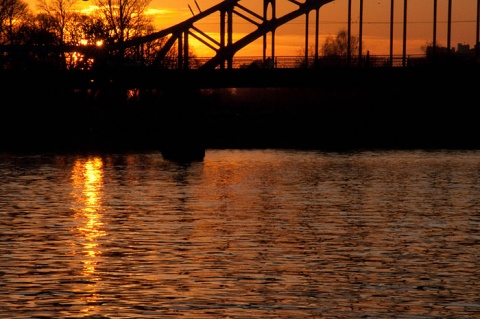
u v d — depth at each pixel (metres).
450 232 113.00
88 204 143.62
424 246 101.25
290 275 84.00
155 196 157.50
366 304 73.69
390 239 106.44
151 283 80.25
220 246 100.06
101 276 83.06
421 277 83.62
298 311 71.50
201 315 70.19
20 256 92.88
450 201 153.25
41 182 184.88
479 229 116.12
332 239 106.00
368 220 125.00
